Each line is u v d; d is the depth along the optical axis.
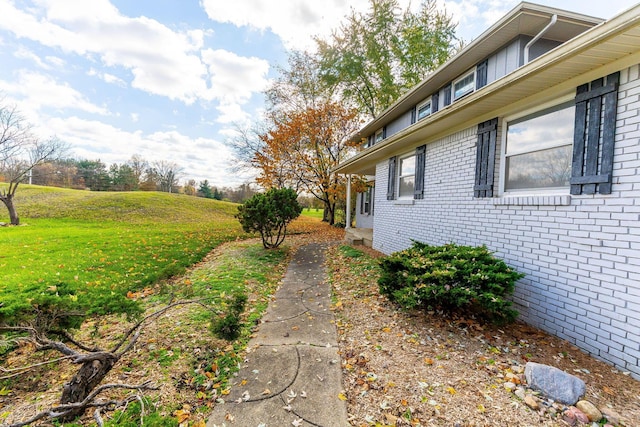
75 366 2.65
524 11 4.80
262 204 8.09
